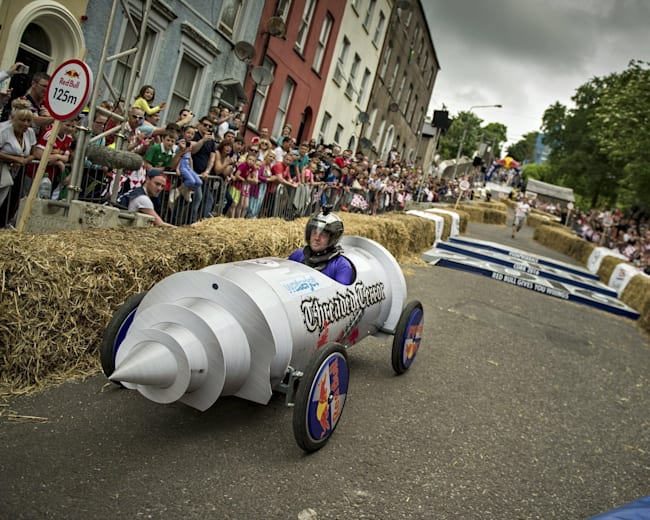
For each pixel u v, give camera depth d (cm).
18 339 350
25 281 346
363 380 496
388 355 578
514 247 2100
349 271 431
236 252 536
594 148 4641
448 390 518
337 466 341
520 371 630
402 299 509
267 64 1658
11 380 356
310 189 1101
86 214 538
